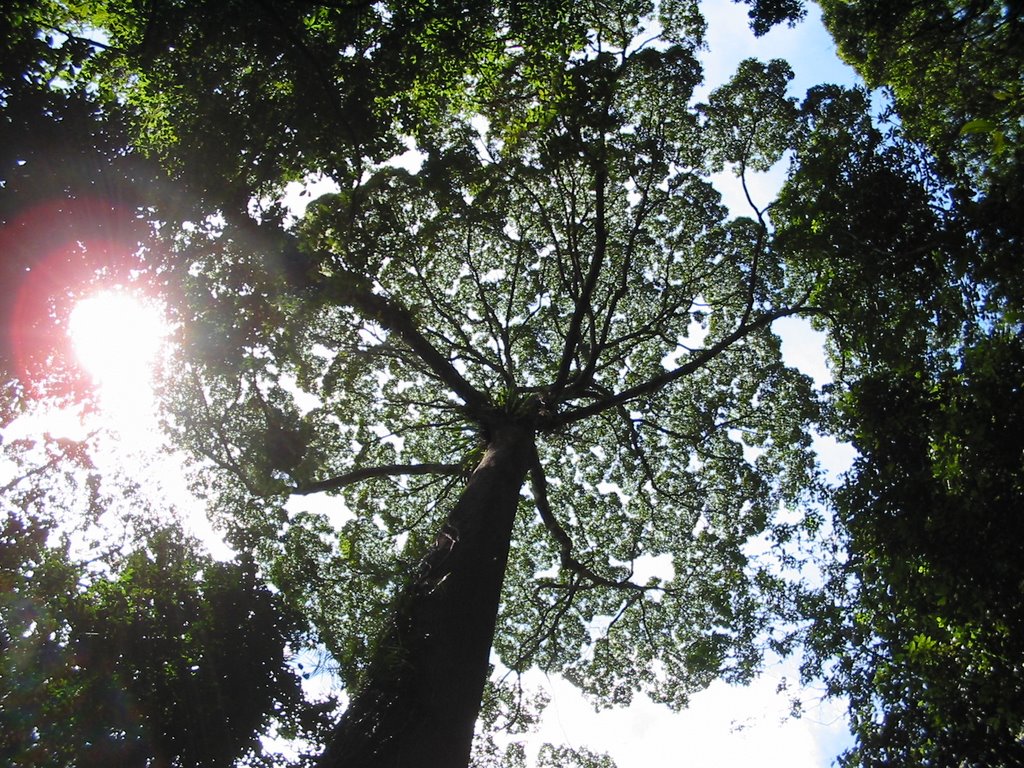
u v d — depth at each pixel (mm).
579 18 10508
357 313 13125
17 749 7703
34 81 8578
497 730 14297
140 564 9195
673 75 14375
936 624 7961
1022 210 7734
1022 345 7535
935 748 8422
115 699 8289
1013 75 11391
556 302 17031
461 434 16797
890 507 8070
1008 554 7195
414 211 14547
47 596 8641
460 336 16422
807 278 15344
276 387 13805
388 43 9547
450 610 8250
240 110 9633
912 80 13062
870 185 8656
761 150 15203
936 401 8117
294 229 10289
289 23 8961
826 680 10008
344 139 9992
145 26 9078
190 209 9234
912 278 8812
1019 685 7367
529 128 12570
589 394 15156
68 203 8641
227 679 8852
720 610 13859
